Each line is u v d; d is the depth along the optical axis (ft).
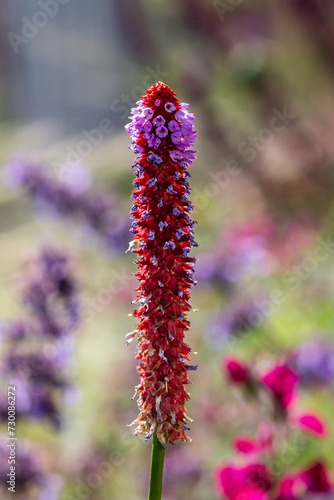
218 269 21.90
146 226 7.18
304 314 23.25
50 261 15.23
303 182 29.07
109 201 23.16
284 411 11.85
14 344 14.92
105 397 19.99
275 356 13.03
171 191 7.07
